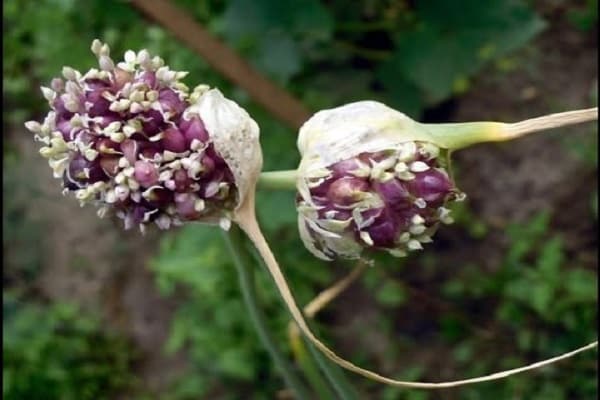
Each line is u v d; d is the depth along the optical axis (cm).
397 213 45
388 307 84
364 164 45
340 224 45
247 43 76
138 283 93
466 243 82
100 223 94
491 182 82
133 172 44
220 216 45
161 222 45
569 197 79
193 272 79
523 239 79
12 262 95
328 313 85
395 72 75
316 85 79
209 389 88
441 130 45
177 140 44
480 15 71
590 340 77
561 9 80
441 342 82
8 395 90
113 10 77
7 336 91
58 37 83
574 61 80
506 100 81
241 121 45
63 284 94
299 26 72
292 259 81
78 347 92
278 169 74
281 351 52
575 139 78
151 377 92
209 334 84
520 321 79
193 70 77
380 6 78
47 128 45
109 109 44
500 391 79
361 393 83
